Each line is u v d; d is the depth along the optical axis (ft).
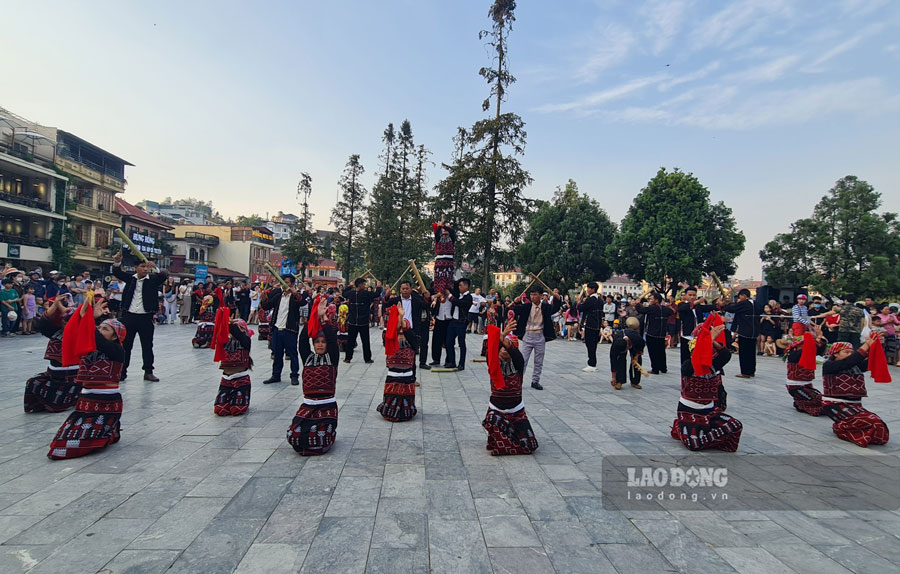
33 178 98.53
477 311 58.54
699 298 35.09
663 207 115.65
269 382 28.02
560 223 133.08
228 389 20.52
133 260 128.16
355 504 12.26
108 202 121.29
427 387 28.07
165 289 65.98
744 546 10.62
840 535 11.19
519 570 9.45
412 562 9.64
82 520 11.10
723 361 17.37
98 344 15.55
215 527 10.90
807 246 98.58
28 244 96.53
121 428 18.28
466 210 85.81
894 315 42.63
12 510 11.53
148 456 15.43
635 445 17.70
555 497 12.98
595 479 14.32
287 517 11.46
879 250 92.99
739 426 16.84
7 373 27.66
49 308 19.84
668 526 11.49
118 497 12.36
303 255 135.54
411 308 33.06
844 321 41.27
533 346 28.66
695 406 17.26
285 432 18.30
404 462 15.43
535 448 16.57
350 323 36.52
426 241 113.70
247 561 9.54
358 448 16.76
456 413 21.99
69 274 102.68
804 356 23.16
